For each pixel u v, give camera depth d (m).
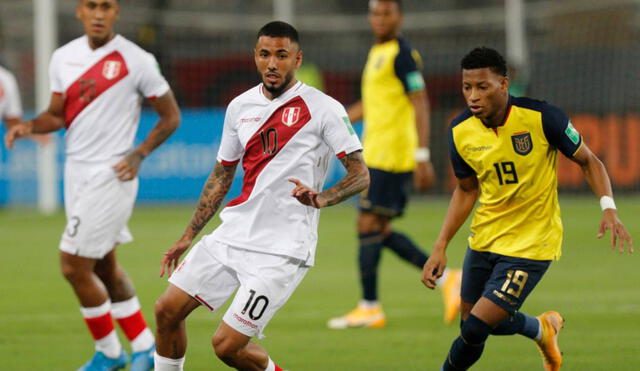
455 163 17.81
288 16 65.94
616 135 63.16
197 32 78.81
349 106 66.88
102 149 20.27
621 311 28.06
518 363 21.45
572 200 62.78
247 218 16.59
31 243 42.91
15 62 71.06
